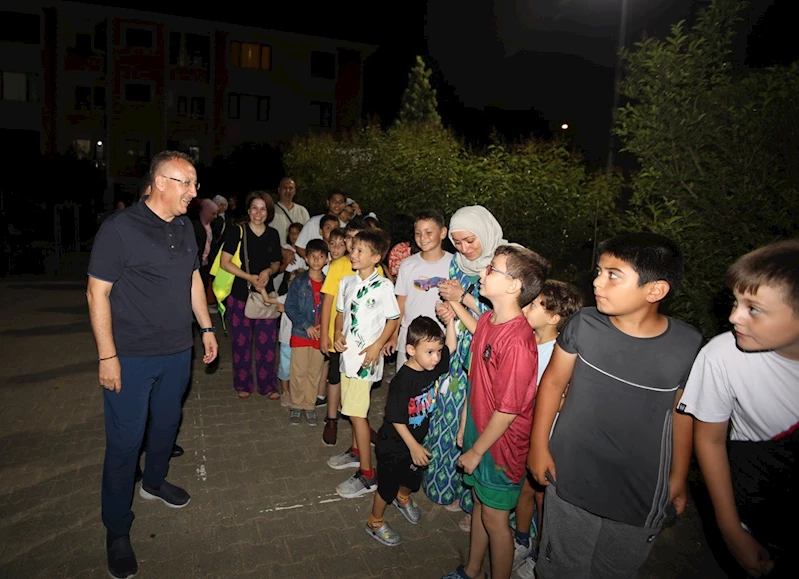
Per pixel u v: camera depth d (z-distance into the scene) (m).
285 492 3.70
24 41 26.86
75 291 11.19
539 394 2.18
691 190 3.54
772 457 1.78
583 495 2.08
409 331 3.04
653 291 1.87
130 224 2.80
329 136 13.01
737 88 3.34
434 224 3.49
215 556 3.03
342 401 3.69
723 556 3.14
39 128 27.44
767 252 1.65
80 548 3.06
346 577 2.90
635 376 1.94
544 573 2.29
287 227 6.94
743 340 1.70
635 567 2.12
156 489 3.50
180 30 28.00
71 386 5.61
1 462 3.99
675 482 2.05
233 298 5.13
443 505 3.60
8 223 14.77
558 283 2.72
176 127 28.42
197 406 5.12
